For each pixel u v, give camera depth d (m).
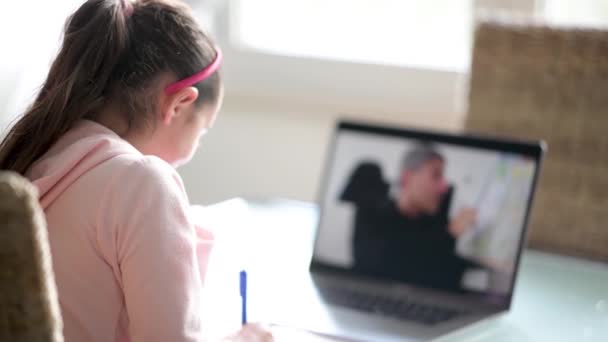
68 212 0.96
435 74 1.87
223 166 2.01
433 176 1.31
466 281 1.25
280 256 1.34
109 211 0.95
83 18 1.05
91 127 1.02
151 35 1.05
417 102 1.90
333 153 1.39
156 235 0.93
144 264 0.92
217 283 1.21
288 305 1.16
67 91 1.03
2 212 0.59
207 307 1.12
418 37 1.92
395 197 1.33
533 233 1.47
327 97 1.98
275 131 1.96
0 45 1.79
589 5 1.76
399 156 1.34
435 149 1.32
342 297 1.21
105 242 0.94
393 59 1.94
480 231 1.26
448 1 1.88
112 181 0.96
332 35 2.00
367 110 1.94
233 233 1.42
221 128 2.00
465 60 1.87
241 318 1.09
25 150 1.04
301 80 2.00
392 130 1.36
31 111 1.05
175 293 0.92
